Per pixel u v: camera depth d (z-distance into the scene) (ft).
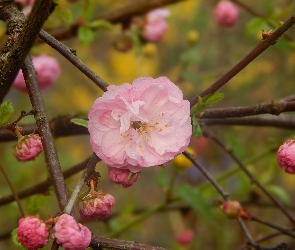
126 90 1.32
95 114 1.32
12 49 1.33
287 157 1.40
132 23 2.03
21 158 1.38
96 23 1.86
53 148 1.31
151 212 2.03
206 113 1.43
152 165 1.32
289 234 1.63
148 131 1.33
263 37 1.35
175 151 1.33
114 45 2.05
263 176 2.17
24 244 1.25
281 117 1.63
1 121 1.41
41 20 1.31
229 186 2.56
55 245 1.23
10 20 1.40
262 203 2.06
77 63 1.36
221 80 1.37
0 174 2.32
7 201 1.70
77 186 1.28
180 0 2.01
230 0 2.03
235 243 2.65
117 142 1.32
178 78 2.43
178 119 1.33
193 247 2.60
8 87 1.39
